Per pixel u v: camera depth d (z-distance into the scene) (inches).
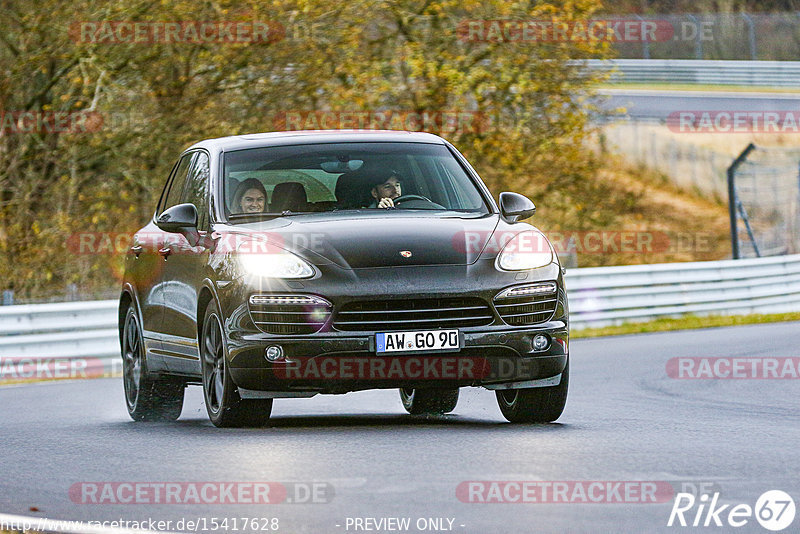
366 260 994.1
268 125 3371.1
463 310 985.5
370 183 1129.4
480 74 3464.6
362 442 917.2
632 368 1745.8
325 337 969.5
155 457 882.8
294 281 984.3
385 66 3499.0
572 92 3595.0
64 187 3410.4
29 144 3412.9
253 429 1035.9
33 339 2087.8
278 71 3415.4
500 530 612.4
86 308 2162.9
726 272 2994.6
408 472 773.9
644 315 2827.3
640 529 612.4
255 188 1116.5
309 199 1111.0
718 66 6250.0
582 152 3720.5
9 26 3307.1
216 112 3415.4
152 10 3304.6
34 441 1045.8
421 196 1129.4
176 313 1153.4
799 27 6555.1
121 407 1455.5
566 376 1043.9
